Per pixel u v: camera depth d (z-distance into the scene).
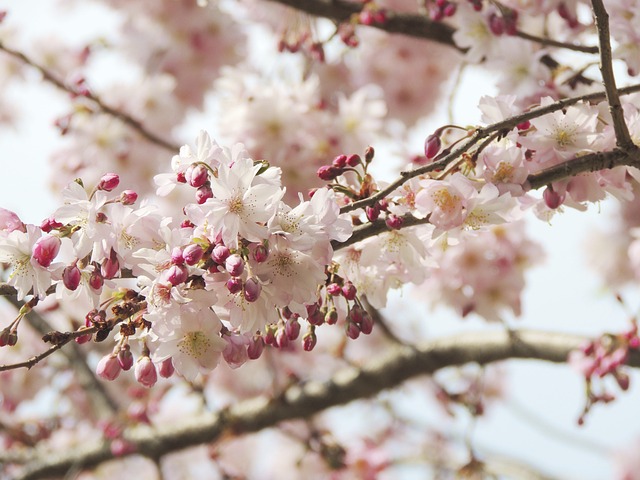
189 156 2.31
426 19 4.27
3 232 2.25
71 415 6.02
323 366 6.44
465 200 2.32
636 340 4.10
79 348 5.80
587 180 2.48
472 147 2.52
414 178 2.43
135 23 5.97
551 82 3.57
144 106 5.84
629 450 6.41
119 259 2.22
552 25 4.23
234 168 2.15
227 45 5.91
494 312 4.63
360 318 2.38
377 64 5.67
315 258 2.17
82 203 2.24
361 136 4.58
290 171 4.43
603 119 2.59
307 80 4.95
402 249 2.57
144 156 5.68
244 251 2.15
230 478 5.44
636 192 3.09
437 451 7.05
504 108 2.49
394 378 4.96
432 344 4.91
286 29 4.72
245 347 2.23
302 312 2.21
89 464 5.40
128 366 2.22
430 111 5.79
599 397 4.17
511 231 4.67
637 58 3.26
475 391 5.05
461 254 4.60
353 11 4.39
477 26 3.77
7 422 5.96
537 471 6.44
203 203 2.18
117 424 5.41
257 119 4.46
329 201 2.21
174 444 5.29
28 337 5.11
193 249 2.07
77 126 5.64
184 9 5.86
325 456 5.72
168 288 2.15
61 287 2.27
